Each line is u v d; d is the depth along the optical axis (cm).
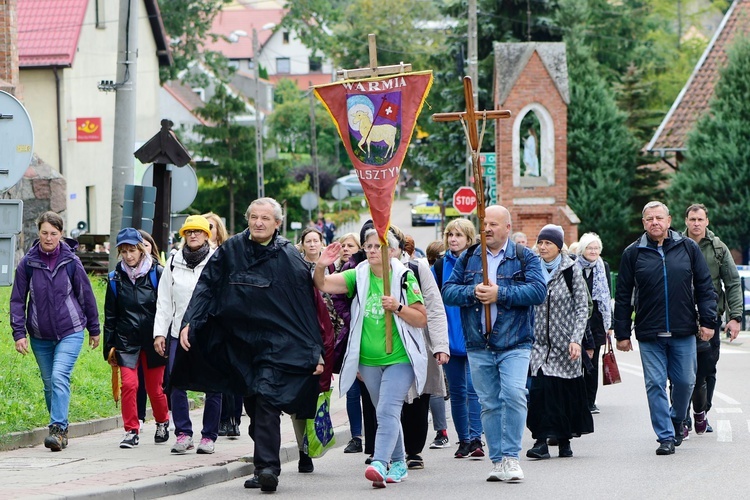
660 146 5509
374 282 1302
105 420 1727
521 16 6525
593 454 1511
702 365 1650
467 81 1303
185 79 8344
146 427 1758
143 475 1262
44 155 5097
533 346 1491
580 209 5791
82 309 1524
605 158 5825
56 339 1511
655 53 8319
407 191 13412
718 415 1883
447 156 6738
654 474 1340
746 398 2109
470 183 5384
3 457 1415
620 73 7844
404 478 1331
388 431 1276
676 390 1529
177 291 1455
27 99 5109
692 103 5612
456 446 1645
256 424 1250
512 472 1294
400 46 10381
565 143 5022
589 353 1672
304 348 1260
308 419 1316
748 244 4931
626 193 5875
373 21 10481
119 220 2059
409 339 1284
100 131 5188
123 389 1512
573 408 1483
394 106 1352
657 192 6006
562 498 1198
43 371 1534
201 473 1295
